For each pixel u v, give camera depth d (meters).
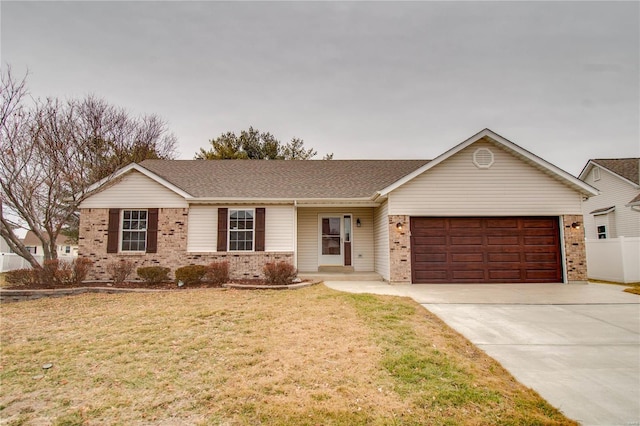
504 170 12.47
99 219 13.09
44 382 4.61
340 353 5.41
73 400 4.11
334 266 14.83
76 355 5.56
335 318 7.45
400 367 4.84
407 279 12.04
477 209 12.33
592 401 3.97
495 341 6.03
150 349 5.78
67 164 13.56
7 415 3.79
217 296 9.97
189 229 13.37
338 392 4.14
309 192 14.12
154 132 25.75
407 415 3.63
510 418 3.58
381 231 13.70
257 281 12.28
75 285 11.37
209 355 5.46
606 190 19.94
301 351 5.53
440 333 6.40
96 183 13.13
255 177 15.67
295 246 13.56
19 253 12.35
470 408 3.78
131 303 9.23
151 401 4.03
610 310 8.23
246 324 7.11
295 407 3.80
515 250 12.36
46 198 13.05
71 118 15.13
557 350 5.62
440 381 4.42
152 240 13.10
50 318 7.88
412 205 12.34
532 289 10.99
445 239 12.38
